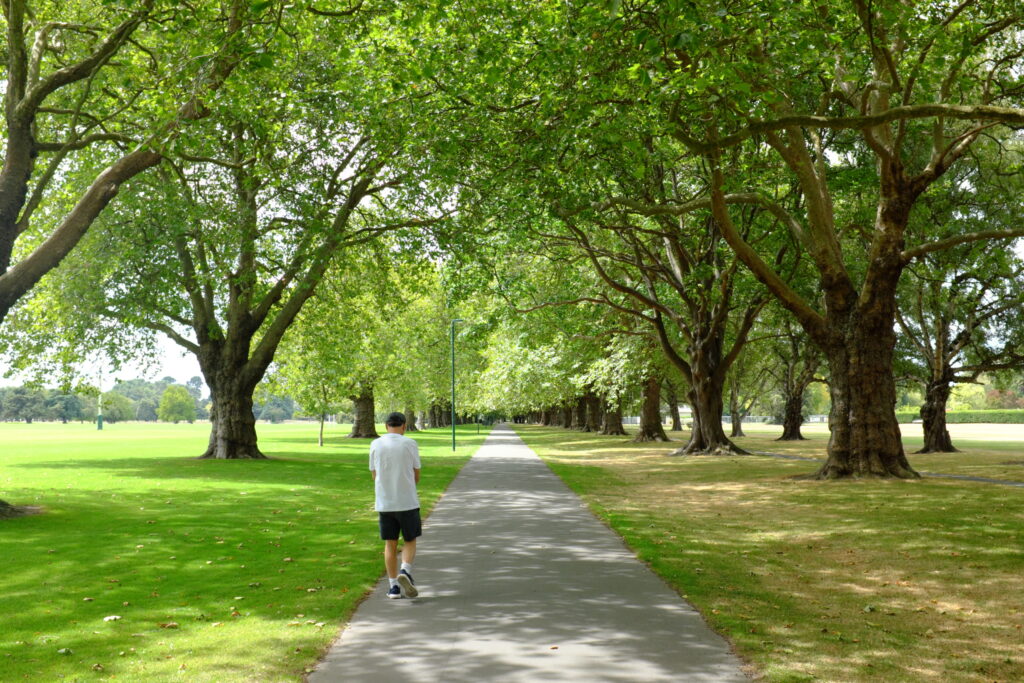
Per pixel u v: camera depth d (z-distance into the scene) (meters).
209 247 26.73
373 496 17.44
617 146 16.52
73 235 14.07
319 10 14.07
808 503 15.29
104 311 27.92
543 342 38.25
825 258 19.44
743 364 59.41
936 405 37.38
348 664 5.46
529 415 133.00
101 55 14.20
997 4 16.95
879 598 7.69
